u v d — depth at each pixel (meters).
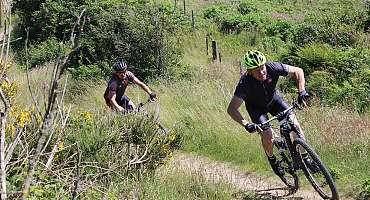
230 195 5.62
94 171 5.10
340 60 12.47
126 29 16.05
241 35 24.05
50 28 22.09
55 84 2.58
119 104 8.01
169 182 5.66
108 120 6.08
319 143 7.16
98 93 12.98
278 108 5.75
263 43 22.84
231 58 20.78
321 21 18.22
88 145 5.14
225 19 25.95
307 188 5.95
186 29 24.39
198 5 30.28
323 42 16.30
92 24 17.14
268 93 5.58
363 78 11.41
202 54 21.41
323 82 11.49
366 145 6.83
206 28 25.20
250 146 7.67
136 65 15.96
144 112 6.57
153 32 16.03
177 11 26.98
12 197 3.53
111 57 15.99
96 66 15.76
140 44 15.95
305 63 12.87
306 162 5.36
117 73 7.75
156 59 15.99
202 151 8.02
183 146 8.16
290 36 22.92
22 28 24.78
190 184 5.68
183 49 20.06
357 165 6.29
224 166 7.23
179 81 14.52
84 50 16.38
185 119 9.23
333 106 10.02
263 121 5.62
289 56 13.77
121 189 4.82
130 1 19.38
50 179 4.20
